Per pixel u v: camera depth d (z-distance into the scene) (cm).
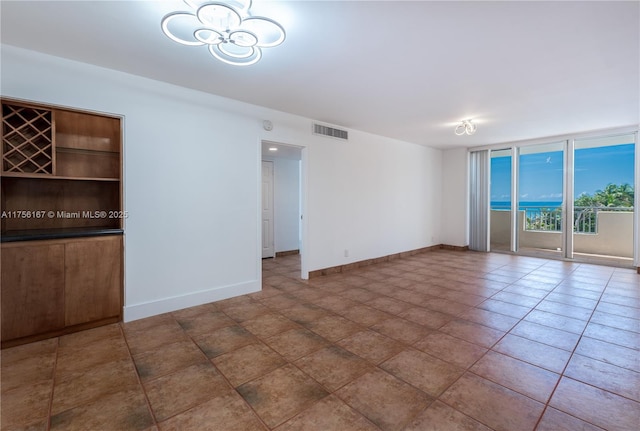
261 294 369
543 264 529
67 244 255
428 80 294
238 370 204
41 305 245
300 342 244
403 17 193
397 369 204
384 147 554
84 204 297
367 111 398
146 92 293
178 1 178
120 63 262
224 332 263
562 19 194
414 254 627
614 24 199
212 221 340
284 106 377
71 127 280
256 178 376
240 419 158
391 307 323
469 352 227
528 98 346
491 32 211
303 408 166
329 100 354
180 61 257
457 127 470
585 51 237
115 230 278
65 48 237
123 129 282
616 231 595
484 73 279
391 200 571
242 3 177
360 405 168
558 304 328
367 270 492
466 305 327
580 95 336
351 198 496
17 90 238
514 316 296
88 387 185
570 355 221
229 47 231
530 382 189
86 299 266
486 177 647
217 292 345
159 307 305
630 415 159
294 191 661
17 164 258
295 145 416
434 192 680
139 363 213
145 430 150
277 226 629
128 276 287
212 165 339
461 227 673
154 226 301
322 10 185
